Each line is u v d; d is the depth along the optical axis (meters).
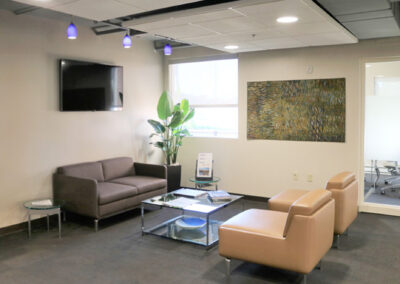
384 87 5.14
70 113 5.12
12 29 4.39
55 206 4.25
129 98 6.05
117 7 3.15
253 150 5.98
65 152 5.07
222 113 6.41
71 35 3.98
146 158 6.45
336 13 3.76
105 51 5.58
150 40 6.38
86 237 4.30
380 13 3.77
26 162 4.61
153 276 3.31
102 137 5.61
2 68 4.31
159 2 3.01
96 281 3.22
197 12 3.41
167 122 6.64
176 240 4.17
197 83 6.55
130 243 4.11
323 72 5.34
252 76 5.89
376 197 5.30
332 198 3.56
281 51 5.62
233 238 3.18
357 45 5.09
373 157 5.29
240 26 3.90
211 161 5.87
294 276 3.30
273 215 3.52
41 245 4.05
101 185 5.00
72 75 5.02
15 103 4.46
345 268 3.44
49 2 3.00
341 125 5.27
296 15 3.46
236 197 4.48
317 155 5.48
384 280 3.21
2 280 3.24
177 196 4.61
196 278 3.27
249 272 3.38
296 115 5.58
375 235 4.32
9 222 4.46
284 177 5.75
